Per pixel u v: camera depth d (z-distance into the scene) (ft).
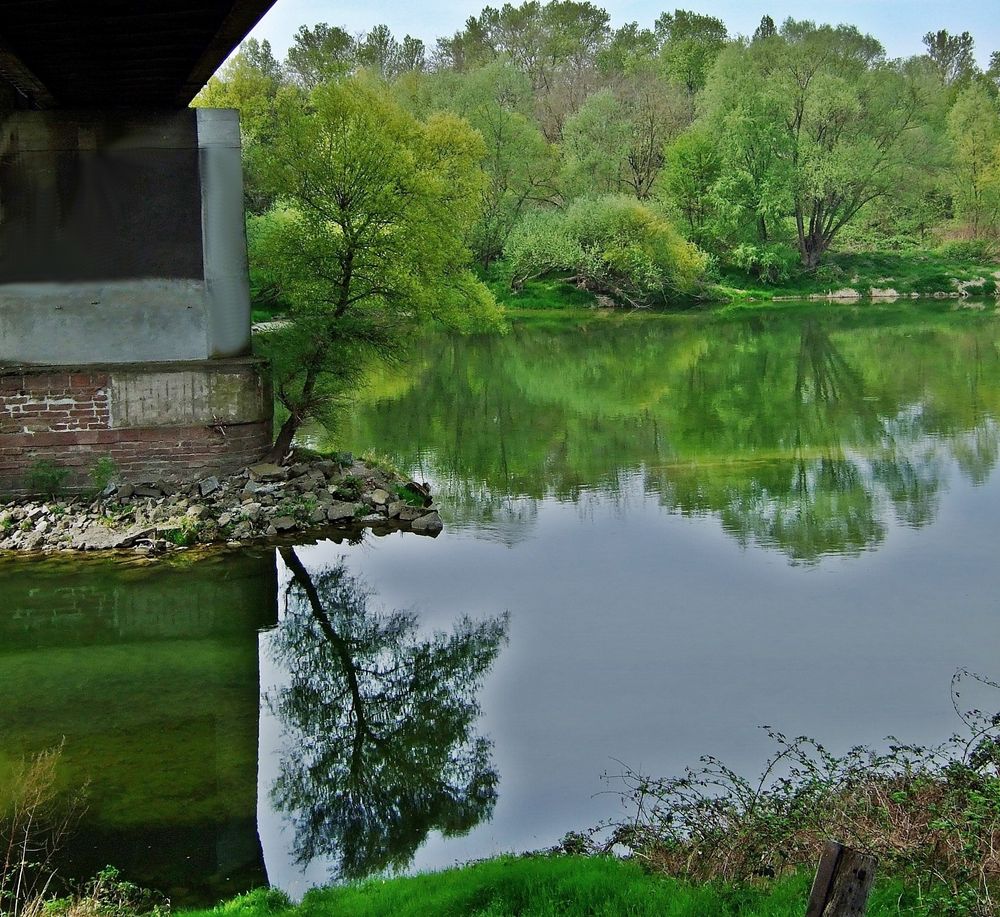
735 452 77.15
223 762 32.68
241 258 58.23
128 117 56.13
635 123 257.75
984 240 253.44
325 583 49.55
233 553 53.57
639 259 205.67
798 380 111.86
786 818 23.94
